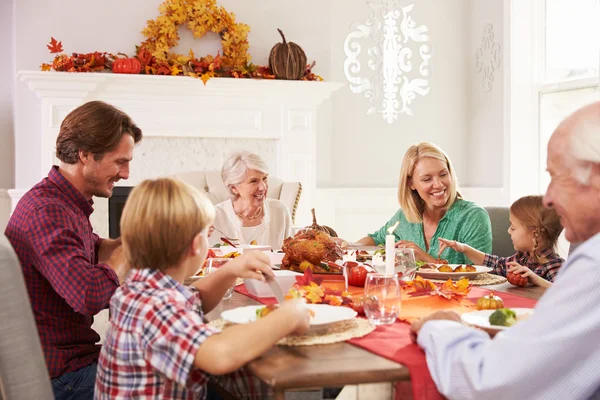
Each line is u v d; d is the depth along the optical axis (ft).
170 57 15.38
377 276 4.47
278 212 10.50
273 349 3.85
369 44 17.43
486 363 3.37
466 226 8.83
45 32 15.10
